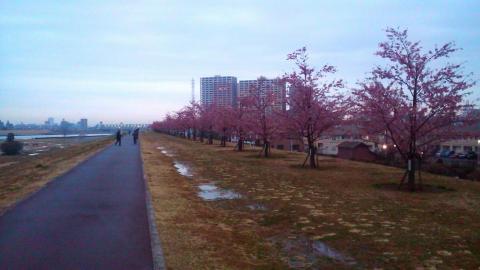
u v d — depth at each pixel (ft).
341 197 47.32
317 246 28.55
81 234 29.53
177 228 32.09
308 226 34.01
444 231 31.91
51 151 186.80
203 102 252.62
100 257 24.41
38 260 23.76
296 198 46.93
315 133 91.50
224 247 27.68
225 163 91.30
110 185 54.34
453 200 45.21
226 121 150.10
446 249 27.35
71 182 57.16
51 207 39.29
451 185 56.59
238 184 58.54
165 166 82.38
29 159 136.26
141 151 130.21
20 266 22.74
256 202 44.96
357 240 29.73
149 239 28.45
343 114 79.51
